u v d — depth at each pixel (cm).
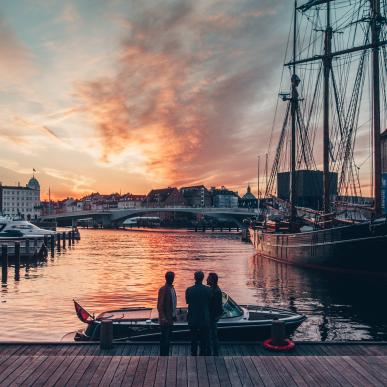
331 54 4434
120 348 1180
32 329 1900
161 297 1070
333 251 3578
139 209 15975
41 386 861
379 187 3425
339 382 884
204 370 946
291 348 1164
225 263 4831
